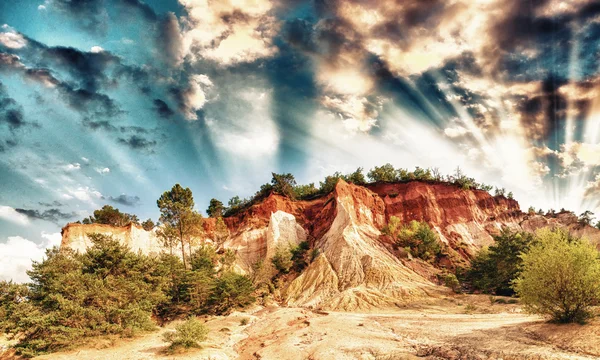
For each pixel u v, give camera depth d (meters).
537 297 30.69
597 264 29.06
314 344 34.81
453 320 42.69
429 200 105.19
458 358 27.14
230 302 63.12
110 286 44.94
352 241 81.94
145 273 53.03
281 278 82.81
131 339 43.53
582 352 24.02
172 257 66.81
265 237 99.88
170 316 60.88
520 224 104.12
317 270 76.62
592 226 94.81
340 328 41.00
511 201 116.69
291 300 71.25
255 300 66.00
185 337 36.97
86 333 39.94
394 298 62.00
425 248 84.25
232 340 42.88
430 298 61.25
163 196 89.00
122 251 51.62
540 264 30.98
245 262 94.00
